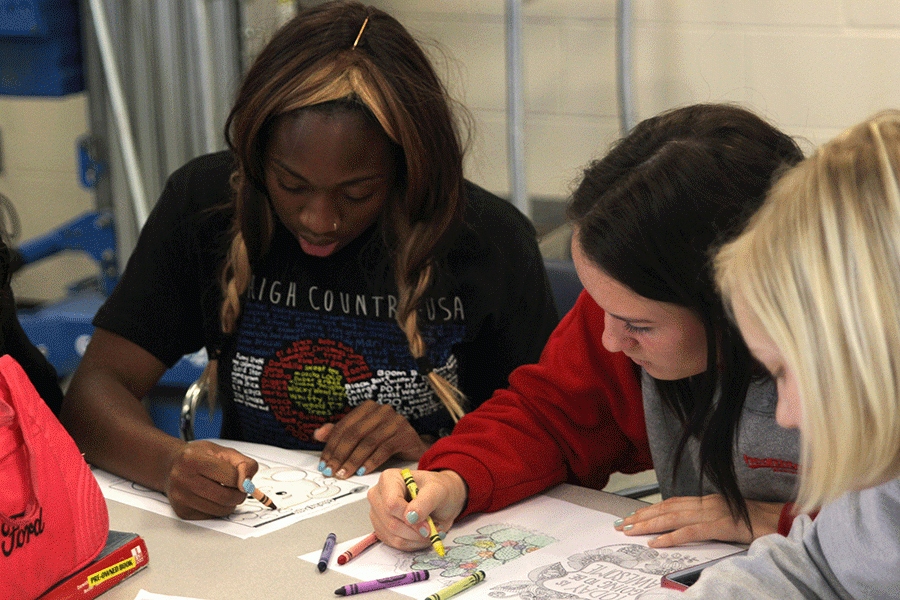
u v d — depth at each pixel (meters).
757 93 2.87
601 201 0.94
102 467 1.28
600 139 3.06
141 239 1.48
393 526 1.03
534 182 3.17
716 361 0.95
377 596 0.94
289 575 0.99
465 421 1.25
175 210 1.46
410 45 1.28
